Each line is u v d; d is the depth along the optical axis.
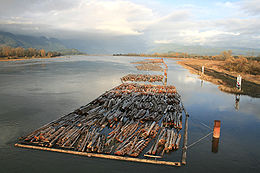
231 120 18.69
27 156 12.14
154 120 17.42
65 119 17.38
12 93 28.47
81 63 95.69
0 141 13.99
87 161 11.67
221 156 12.52
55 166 11.21
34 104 23.09
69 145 13.23
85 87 33.72
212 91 31.02
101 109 20.42
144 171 10.87
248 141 14.57
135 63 98.62
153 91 29.20
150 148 13.08
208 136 15.30
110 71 60.31
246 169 11.25
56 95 27.61
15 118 18.58
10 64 83.88
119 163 11.51
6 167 11.11
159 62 105.00
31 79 41.78
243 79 42.06
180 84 37.41
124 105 20.89
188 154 12.69
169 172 10.84
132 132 15.14
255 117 19.45
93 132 14.91
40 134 14.11
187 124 17.58
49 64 86.81
